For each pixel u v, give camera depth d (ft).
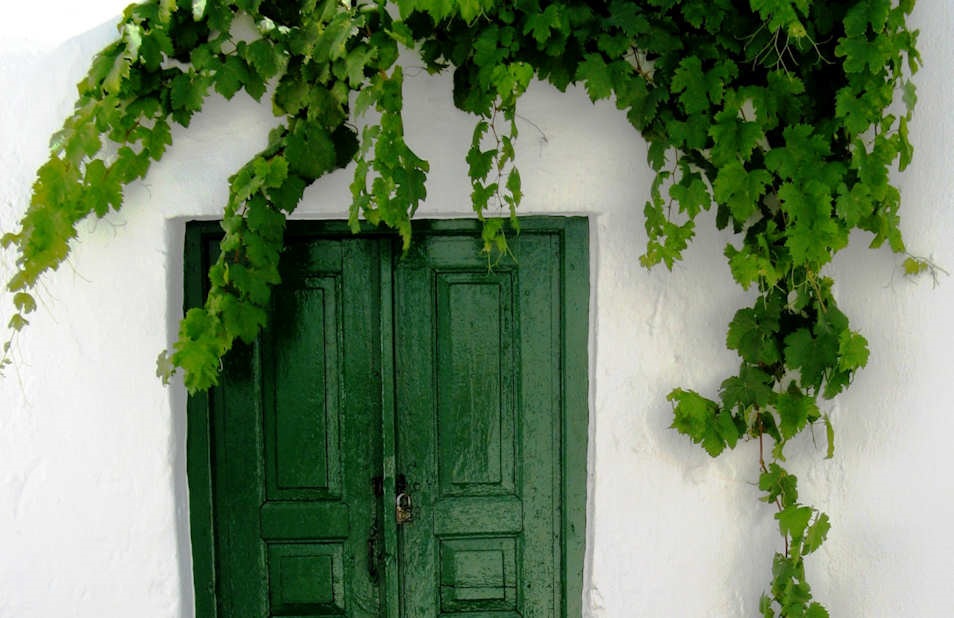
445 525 9.57
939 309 8.16
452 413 9.52
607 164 8.92
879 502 8.73
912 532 8.43
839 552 9.09
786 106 8.10
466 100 8.27
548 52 8.05
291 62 8.27
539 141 8.85
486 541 9.59
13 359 8.57
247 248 7.98
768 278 8.14
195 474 9.13
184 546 9.00
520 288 9.41
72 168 8.04
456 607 9.64
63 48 8.54
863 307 8.90
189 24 8.29
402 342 9.40
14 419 8.59
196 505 9.15
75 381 8.66
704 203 8.09
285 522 9.45
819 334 8.36
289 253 9.30
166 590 8.82
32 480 8.63
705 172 8.54
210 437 9.27
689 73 8.02
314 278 9.36
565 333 9.32
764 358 8.63
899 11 7.86
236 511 9.39
